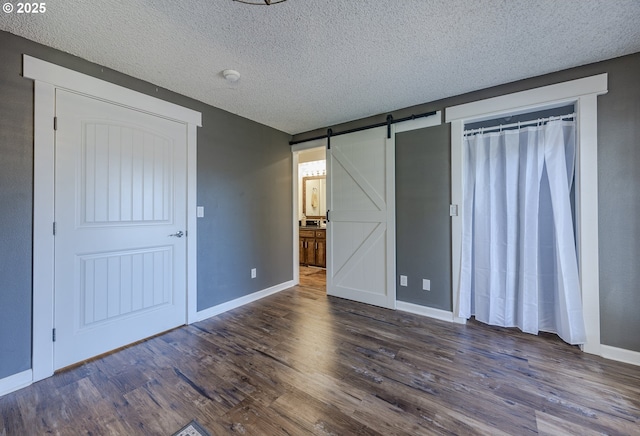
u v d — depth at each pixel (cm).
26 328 179
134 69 218
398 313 301
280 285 388
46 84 185
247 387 174
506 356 210
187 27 168
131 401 162
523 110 241
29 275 180
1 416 150
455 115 271
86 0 144
